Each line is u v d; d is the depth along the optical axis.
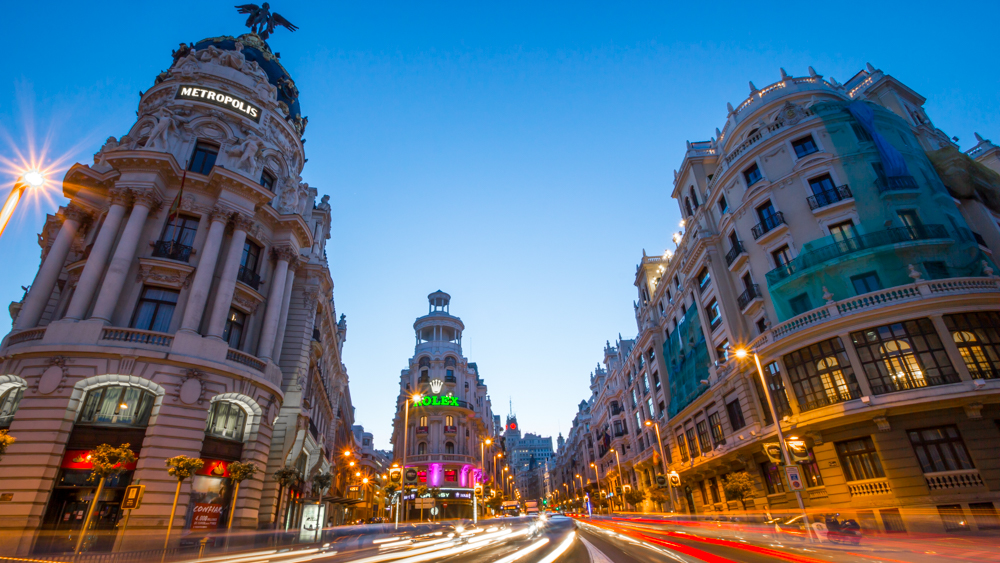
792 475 20.81
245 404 26.05
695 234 40.38
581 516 80.50
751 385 30.73
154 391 23.03
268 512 27.39
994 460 20.75
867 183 27.88
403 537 27.83
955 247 25.59
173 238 26.61
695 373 39.91
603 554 15.29
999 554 12.86
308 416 31.98
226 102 31.31
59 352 21.69
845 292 26.00
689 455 42.25
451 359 80.94
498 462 111.50
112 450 19.11
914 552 14.08
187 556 18.75
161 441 21.69
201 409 23.12
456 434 73.88
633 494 56.12
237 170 29.33
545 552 16.38
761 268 31.25
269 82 36.44
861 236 26.42
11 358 22.33
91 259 24.11
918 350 22.84
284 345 32.69
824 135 30.00
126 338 22.77
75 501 20.64
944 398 21.50
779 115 32.44
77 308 22.97
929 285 23.69
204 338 24.31
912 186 27.11
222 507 23.95
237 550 20.48
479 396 93.69
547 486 170.62
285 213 32.22
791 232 29.41
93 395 22.36
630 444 64.38
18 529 18.78
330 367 49.09
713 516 36.25
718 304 35.09
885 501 21.91
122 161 26.06
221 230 26.95
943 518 20.22
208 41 36.62
